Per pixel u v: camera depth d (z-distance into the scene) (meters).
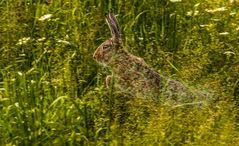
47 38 13.47
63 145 11.28
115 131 11.18
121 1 14.02
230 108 11.52
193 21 13.81
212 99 11.73
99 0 14.07
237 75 12.56
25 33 13.46
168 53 12.88
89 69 12.80
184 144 10.89
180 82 12.23
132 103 11.55
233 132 10.94
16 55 13.14
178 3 14.07
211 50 12.98
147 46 13.13
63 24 13.63
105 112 11.70
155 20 13.87
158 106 11.59
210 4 14.02
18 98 12.01
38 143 11.29
